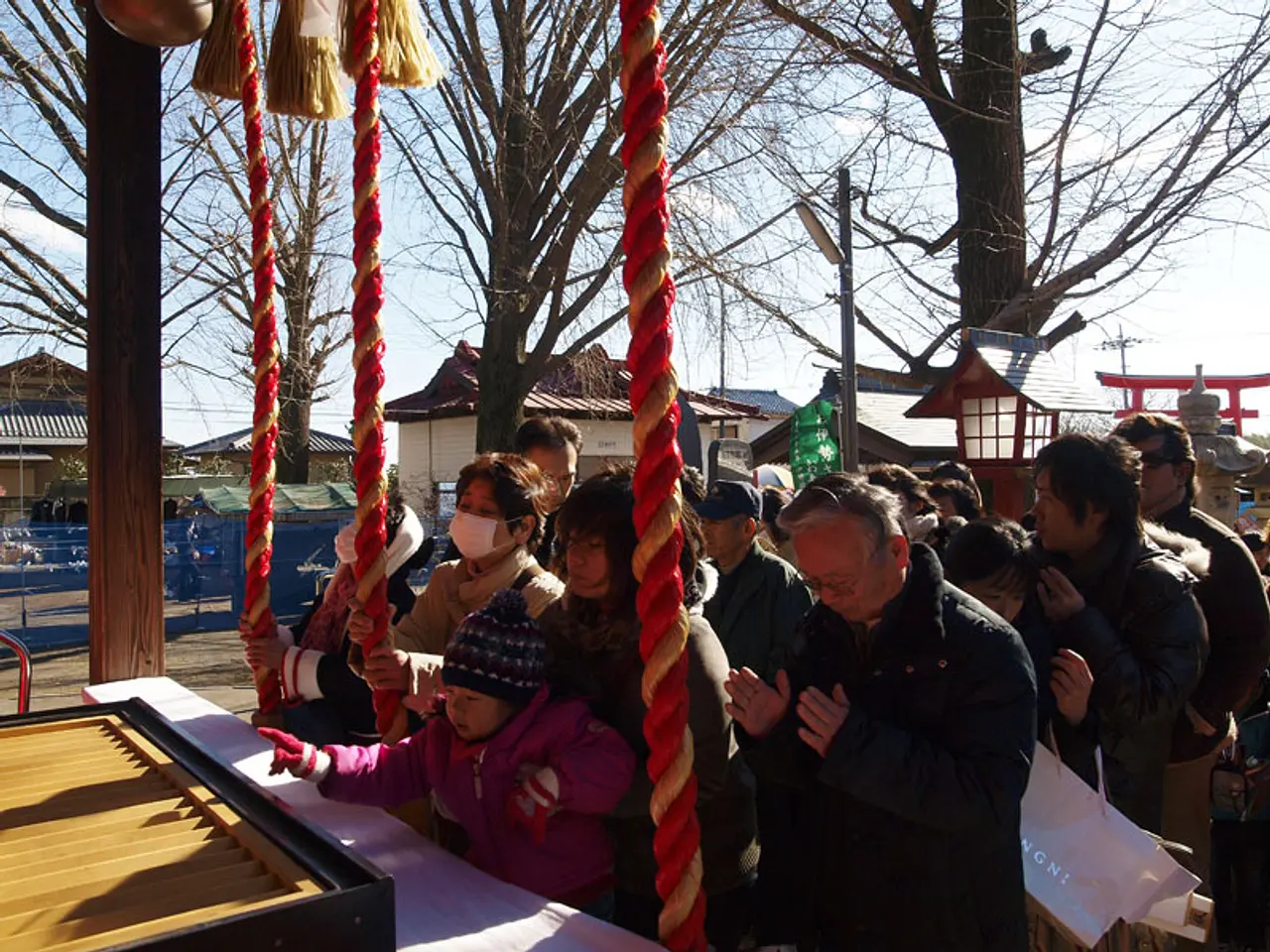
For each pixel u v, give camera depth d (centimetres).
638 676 204
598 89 1159
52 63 1273
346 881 135
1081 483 273
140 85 338
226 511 1762
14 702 900
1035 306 891
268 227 284
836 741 186
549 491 281
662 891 156
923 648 194
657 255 151
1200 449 764
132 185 337
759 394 3978
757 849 252
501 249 1171
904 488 375
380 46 272
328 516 1755
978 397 663
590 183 1131
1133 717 259
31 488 3262
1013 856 203
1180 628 269
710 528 345
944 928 197
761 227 1102
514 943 156
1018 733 191
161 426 344
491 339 1212
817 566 193
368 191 227
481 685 193
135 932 126
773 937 253
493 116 1143
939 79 947
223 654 1234
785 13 966
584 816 204
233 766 243
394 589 295
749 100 1103
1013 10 905
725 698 214
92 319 334
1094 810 232
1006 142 911
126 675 338
